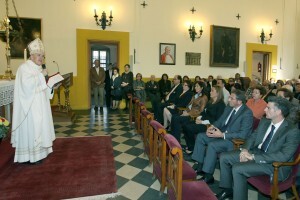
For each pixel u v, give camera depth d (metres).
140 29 8.56
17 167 3.35
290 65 10.74
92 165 3.48
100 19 8.16
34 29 7.68
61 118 6.28
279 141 2.41
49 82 3.58
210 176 3.06
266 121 2.72
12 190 2.74
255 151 2.69
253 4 9.84
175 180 2.12
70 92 8.15
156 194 2.79
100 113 7.60
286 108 2.43
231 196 2.70
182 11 8.93
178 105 5.46
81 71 8.18
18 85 3.24
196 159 3.33
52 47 7.89
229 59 9.65
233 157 2.67
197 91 4.93
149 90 8.24
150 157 3.47
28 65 3.30
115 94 8.16
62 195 2.67
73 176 3.12
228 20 9.52
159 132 2.58
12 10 7.48
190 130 3.98
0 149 3.68
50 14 7.80
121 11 8.35
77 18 8.02
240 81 7.21
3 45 7.50
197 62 9.25
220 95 4.12
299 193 2.61
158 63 8.84
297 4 10.59
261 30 10.05
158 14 8.70
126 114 7.45
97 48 12.84
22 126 3.29
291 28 10.59
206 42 9.32
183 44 9.04
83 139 4.76
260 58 10.91
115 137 5.01
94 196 2.67
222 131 3.50
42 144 3.43
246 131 3.14
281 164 2.23
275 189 2.24
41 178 3.04
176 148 2.00
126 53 8.48
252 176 2.41
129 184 3.02
